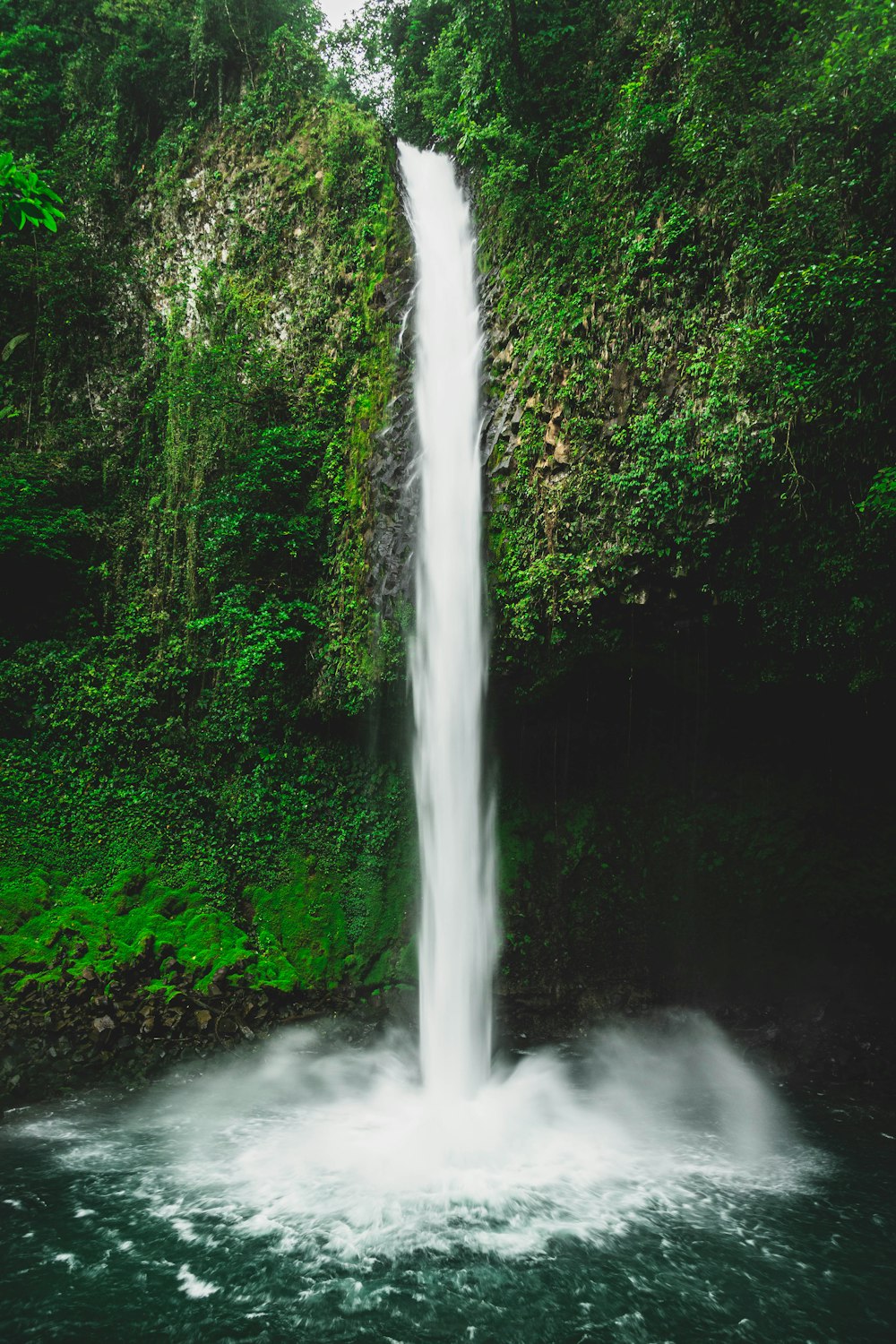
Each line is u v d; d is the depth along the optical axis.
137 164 21.52
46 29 21.91
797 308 11.09
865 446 11.06
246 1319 7.13
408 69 20.98
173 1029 14.17
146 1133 10.97
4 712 16.91
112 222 21.09
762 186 12.01
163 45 21.78
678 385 12.50
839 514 11.40
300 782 16.97
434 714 15.36
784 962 15.83
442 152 18.81
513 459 14.62
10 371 19.61
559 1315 7.21
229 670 17.36
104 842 16.59
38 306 20.02
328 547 17.17
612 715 15.44
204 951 15.72
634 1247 8.29
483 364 15.56
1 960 14.67
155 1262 7.93
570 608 13.40
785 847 15.52
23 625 17.69
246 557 17.33
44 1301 7.29
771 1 12.61
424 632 15.42
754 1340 6.89
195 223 20.56
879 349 10.66
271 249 19.38
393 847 16.67
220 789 17.14
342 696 16.27
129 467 19.27
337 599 16.73
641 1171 10.07
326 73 21.25
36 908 15.54
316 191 19.12
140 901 16.19
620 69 15.33
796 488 11.38
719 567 12.25
